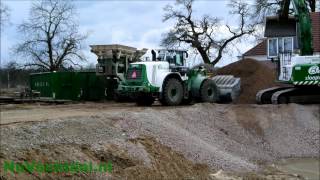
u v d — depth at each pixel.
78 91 28.64
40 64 54.53
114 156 12.13
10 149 10.45
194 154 14.82
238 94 25.47
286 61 23.23
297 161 18.03
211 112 19.44
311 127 20.78
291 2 24.42
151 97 22.19
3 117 15.39
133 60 27.81
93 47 27.47
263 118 20.36
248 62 28.86
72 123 13.11
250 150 18.03
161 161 13.23
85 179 10.51
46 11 53.97
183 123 17.42
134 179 11.62
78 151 11.55
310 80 22.44
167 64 21.98
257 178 14.45
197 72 23.44
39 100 27.53
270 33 24.61
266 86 26.78
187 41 55.69
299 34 23.19
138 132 14.35
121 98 26.44
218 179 13.63
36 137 11.50
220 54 55.59
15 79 60.19
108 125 13.89
